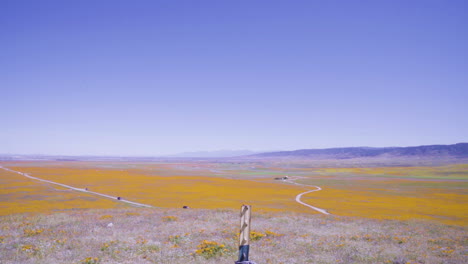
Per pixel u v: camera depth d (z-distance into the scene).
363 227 23.62
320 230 21.31
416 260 13.55
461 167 189.38
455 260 13.73
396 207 47.97
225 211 31.47
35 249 14.02
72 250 13.93
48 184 76.00
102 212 30.50
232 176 132.25
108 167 195.12
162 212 30.28
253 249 14.89
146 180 94.25
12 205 43.62
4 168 156.62
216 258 12.89
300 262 12.65
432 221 30.97
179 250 14.07
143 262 12.11
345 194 67.62
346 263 12.84
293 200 54.97
